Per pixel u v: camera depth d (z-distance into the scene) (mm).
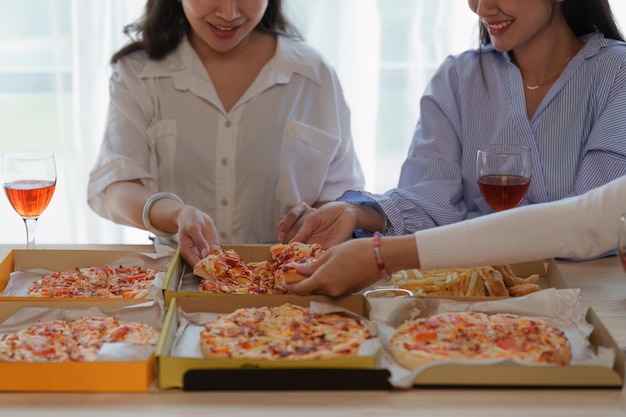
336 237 1998
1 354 1372
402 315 1569
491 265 1575
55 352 1390
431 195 2232
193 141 2469
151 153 2480
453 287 1712
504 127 2236
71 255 1901
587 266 1945
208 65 2520
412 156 2342
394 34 3432
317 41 3441
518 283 1743
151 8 2479
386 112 3508
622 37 2287
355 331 1456
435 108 2352
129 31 2590
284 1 2637
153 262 1923
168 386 1327
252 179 2494
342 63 3453
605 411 1265
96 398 1308
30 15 3457
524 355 1372
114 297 1674
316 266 1586
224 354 1368
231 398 1306
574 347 1440
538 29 2133
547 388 1332
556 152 2195
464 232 1555
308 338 1432
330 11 3408
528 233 1543
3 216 3648
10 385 1320
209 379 1319
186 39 2529
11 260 1871
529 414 1256
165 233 2090
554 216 1546
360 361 1326
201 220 1936
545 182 2191
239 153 2482
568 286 1799
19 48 3494
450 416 1250
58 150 3598
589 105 2193
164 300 1599
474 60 2332
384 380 1323
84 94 3395
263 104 2492
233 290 1697
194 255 1854
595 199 1552
